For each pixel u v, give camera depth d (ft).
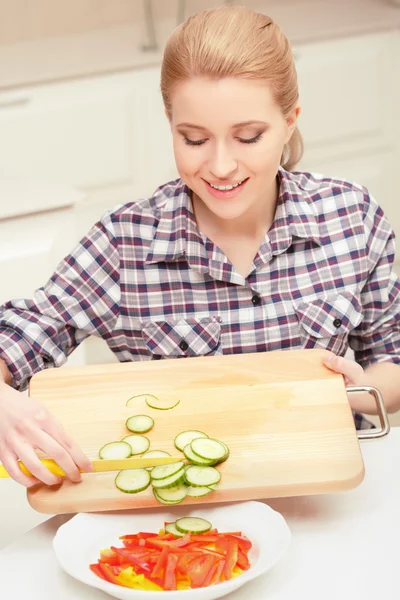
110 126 10.71
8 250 7.43
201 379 4.78
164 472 4.17
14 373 5.23
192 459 4.20
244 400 4.62
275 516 4.08
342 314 5.43
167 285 5.41
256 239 5.32
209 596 3.73
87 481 4.23
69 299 5.41
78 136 10.62
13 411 4.30
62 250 7.63
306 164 11.73
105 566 3.87
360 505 4.37
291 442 4.35
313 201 5.49
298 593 3.89
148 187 11.18
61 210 7.54
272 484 4.14
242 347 5.42
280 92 4.55
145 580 3.80
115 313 5.49
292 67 4.71
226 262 5.28
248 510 4.16
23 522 5.04
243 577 3.76
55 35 11.92
